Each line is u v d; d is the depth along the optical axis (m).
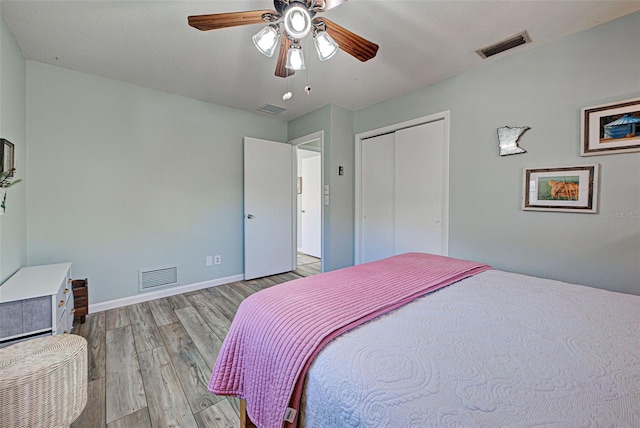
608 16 1.81
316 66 2.47
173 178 3.12
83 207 2.58
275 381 0.85
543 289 1.34
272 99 3.26
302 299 1.13
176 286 3.17
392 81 2.78
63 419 0.94
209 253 3.43
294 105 3.47
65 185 2.49
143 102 2.89
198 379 1.67
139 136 2.88
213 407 1.45
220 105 3.46
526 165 2.23
